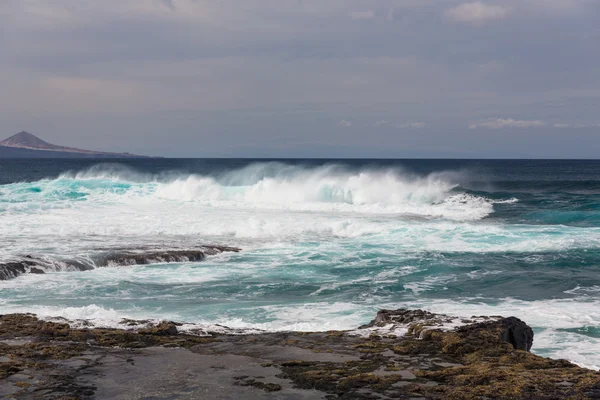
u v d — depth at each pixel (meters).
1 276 15.60
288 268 17.64
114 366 7.73
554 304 13.66
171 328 9.66
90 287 14.93
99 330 9.60
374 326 10.25
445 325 9.52
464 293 14.87
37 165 149.88
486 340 8.61
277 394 6.66
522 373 7.15
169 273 16.77
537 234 23.72
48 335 9.28
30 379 7.16
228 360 8.03
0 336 9.20
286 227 24.39
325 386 6.91
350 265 18.11
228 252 19.98
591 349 10.20
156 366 7.74
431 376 7.27
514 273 17.11
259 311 12.70
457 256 19.53
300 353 8.38
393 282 15.98
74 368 7.63
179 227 24.28
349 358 8.11
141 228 24.14
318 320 11.90
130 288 14.92
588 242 21.75
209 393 6.70
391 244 21.61
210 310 12.77
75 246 19.98
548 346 10.38
